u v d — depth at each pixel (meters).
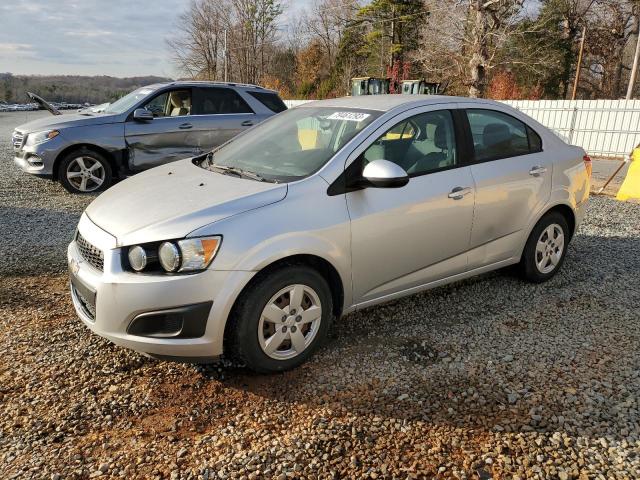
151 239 2.87
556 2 38.12
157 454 2.51
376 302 3.62
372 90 24.61
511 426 2.72
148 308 2.83
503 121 4.33
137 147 8.27
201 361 2.99
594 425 2.73
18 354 3.35
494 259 4.25
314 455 2.50
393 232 3.50
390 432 2.67
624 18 39.53
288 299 3.13
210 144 8.72
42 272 4.79
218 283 2.86
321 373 3.20
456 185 3.82
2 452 2.50
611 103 19.66
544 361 3.36
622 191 9.20
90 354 3.37
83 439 2.60
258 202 3.07
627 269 5.10
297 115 4.23
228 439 2.61
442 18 27.86
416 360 3.36
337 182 3.31
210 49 62.22
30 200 7.76
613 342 3.62
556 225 4.68
